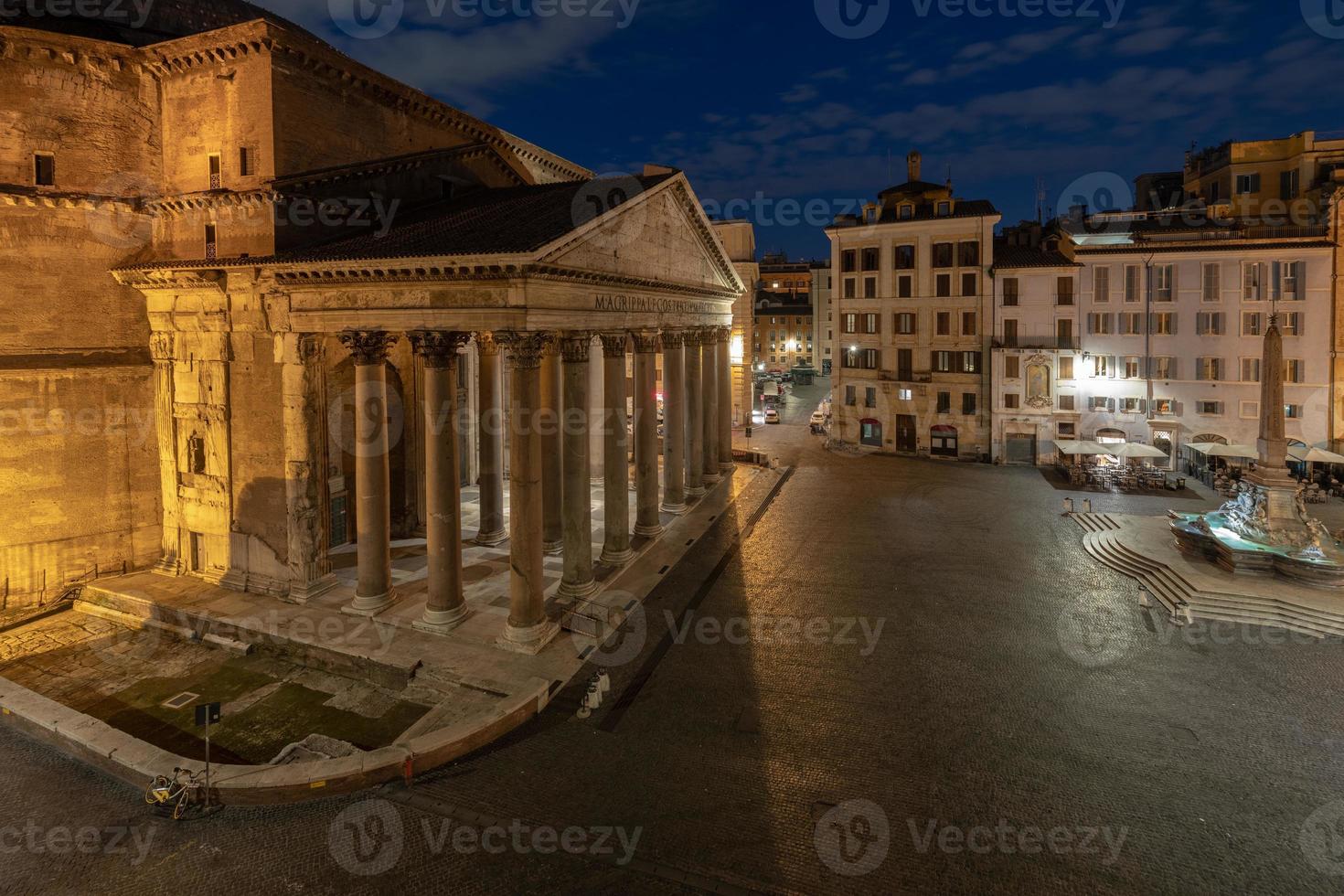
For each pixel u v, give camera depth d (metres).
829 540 31.30
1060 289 46.53
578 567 23.12
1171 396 44.16
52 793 14.98
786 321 109.00
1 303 23.11
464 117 30.77
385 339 21.73
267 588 24.06
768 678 19.20
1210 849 12.92
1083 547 30.59
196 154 24.28
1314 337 40.69
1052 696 18.22
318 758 15.67
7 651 21.59
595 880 12.46
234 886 12.41
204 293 23.98
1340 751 15.78
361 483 21.94
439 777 15.34
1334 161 44.78
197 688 19.52
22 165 23.23
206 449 24.98
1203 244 42.81
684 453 35.84
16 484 23.89
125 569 26.09
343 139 25.17
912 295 51.06
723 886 12.28
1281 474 27.50
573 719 17.42
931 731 16.73
